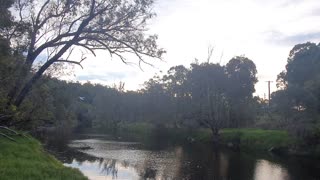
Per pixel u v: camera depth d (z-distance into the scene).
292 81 69.94
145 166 37.75
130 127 111.38
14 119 24.72
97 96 138.25
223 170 36.59
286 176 34.19
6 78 20.97
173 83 95.50
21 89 23.98
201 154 48.97
